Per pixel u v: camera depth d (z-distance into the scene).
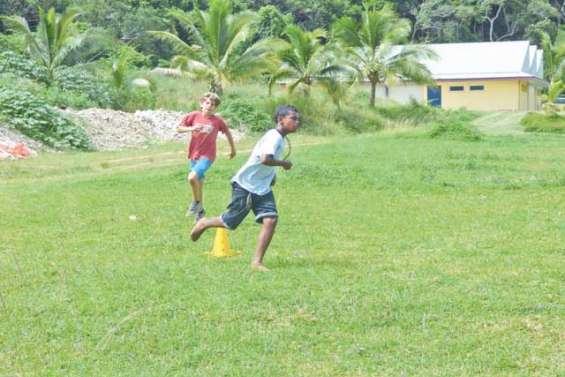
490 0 150.25
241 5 121.69
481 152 36.72
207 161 18.28
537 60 106.25
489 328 10.35
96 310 11.08
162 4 112.62
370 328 10.38
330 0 130.88
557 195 22.38
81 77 56.66
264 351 9.61
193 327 10.37
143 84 60.09
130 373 8.97
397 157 33.22
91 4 100.75
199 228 13.90
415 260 14.13
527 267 13.53
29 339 10.01
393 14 71.19
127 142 43.34
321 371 9.00
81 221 18.14
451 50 99.88
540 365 9.14
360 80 66.69
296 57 62.12
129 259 14.24
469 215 19.14
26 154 35.84
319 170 26.19
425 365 9.16
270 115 56.69
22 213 19.19
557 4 171.00
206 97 18.22
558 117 64.62
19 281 12.65
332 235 16.62
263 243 13.38
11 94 41.19
